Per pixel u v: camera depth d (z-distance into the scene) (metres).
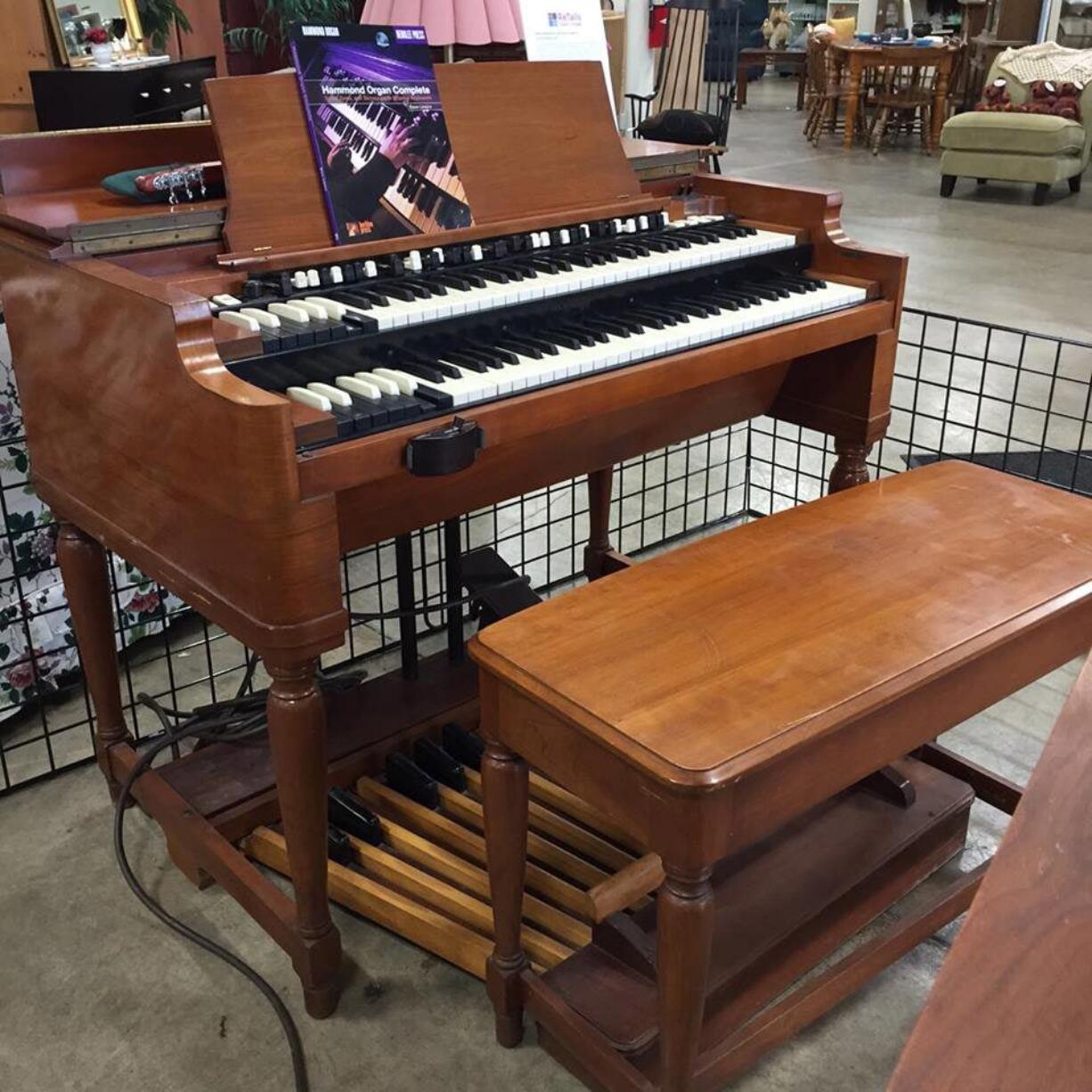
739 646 1.39
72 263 1.57
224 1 6.13
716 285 2.05
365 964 1.82
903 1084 0.47
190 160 2.02
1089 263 5.96
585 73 2.12
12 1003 1.74
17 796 2.22
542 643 1.41
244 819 1.99
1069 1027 0.48
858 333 2.07
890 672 1.33
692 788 1.16
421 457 1.48
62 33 4.11
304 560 1.40
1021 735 2.32
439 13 2.36
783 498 3.45
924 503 1.79
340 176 1.77
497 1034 1.66
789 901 1.75
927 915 1.70
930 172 8.73
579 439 2.00
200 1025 1.71
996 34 10.02
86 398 1.63
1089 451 3.62
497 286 1.77
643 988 1.61
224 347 1.45
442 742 2.22
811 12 14.80
